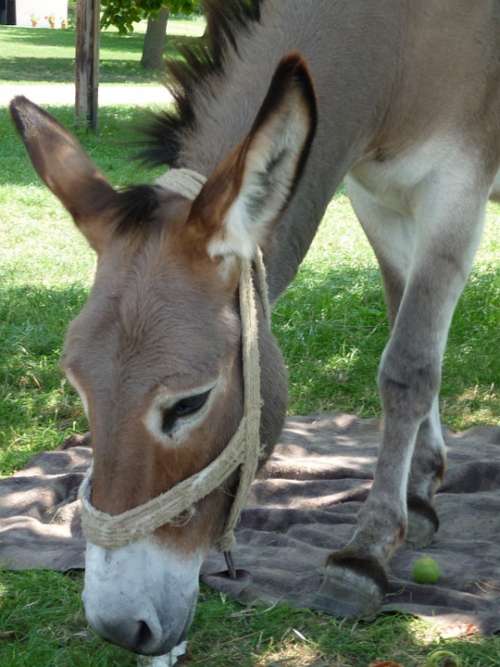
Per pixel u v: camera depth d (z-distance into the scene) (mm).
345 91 3295
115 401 2352
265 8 3260
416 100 3572
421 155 3662
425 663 3223
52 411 5395
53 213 9914
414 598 3611
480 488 4602
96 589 2443
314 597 3510
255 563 3838
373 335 6367
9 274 7648
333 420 5324
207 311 2473
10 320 6598
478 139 3711
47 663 3270
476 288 7059
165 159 2996
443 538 4090
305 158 2434
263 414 2750
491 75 3703
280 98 2311
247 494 2705
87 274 7770
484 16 3670
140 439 2375
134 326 2389
